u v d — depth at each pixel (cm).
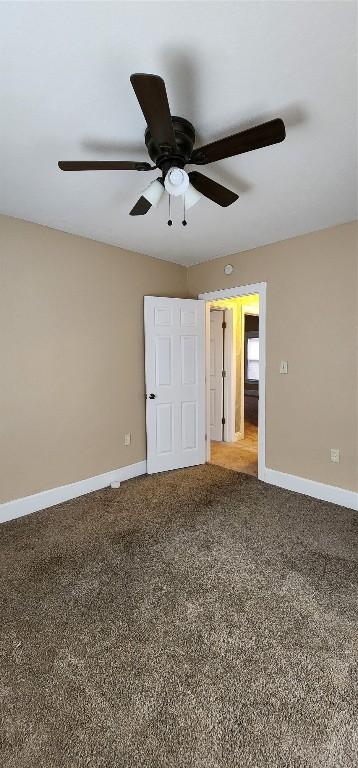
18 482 282
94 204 247
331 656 151
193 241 327
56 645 158
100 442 341
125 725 124
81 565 217
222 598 187
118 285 347
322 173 207
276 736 120
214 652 154
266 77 137
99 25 116
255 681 140
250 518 278
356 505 291
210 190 183
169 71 134
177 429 396
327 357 302
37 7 110
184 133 157
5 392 272
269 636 162
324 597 186
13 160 192
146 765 112
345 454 296
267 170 204
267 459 353
